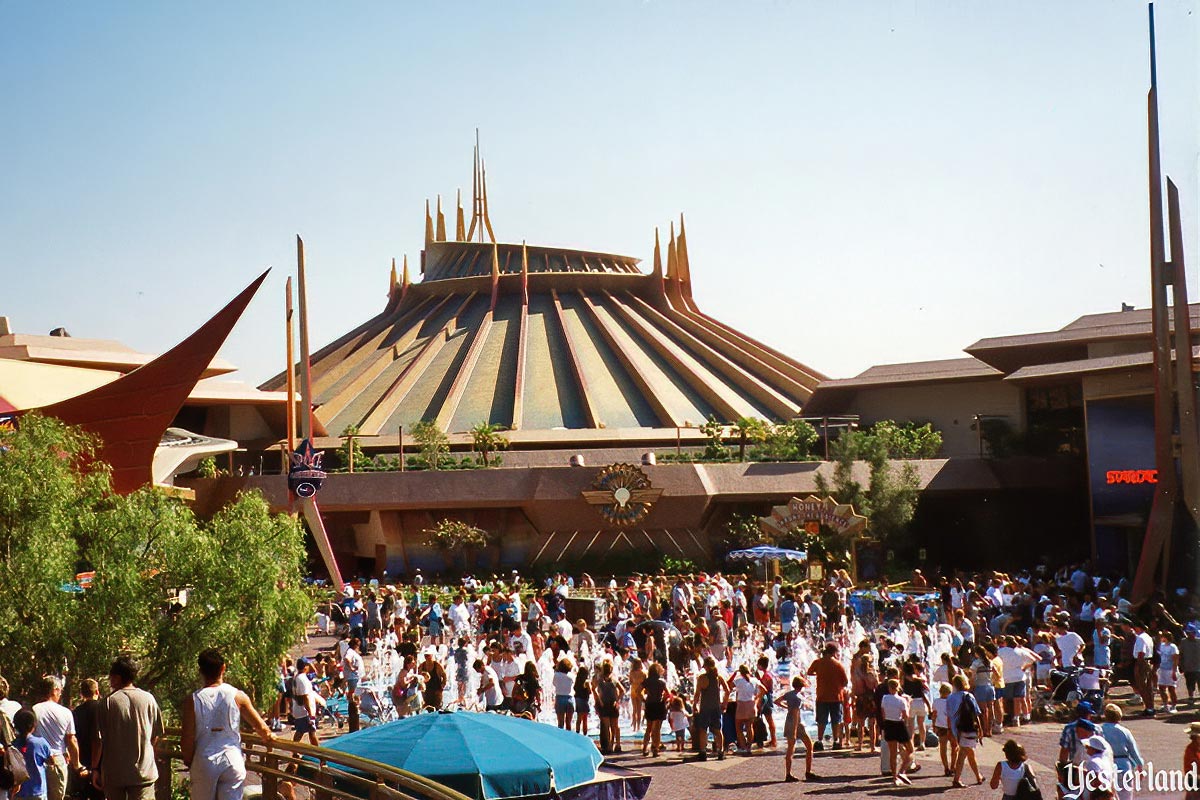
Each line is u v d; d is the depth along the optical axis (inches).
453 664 1289.4
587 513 2527.1
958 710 799.7
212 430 3002.0
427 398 3420.3
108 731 434.3
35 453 792.3
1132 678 1079.0
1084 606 1322.6
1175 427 1603.1
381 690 1207.6
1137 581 1604.3
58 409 1560.0
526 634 1263.5
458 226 4776.1
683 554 2578.7
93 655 749.3
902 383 3009.4
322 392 3523.6
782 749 953.5
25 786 498.9
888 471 2459.4
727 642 1434.5
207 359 1529.3
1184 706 1013.8
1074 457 2603.3
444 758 570.3
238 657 795.4
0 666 734.5
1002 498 2635.3
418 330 3929.6
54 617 747.4
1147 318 2716.5
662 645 1323.8
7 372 1884.8
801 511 2217.0
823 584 1888.5
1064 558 2635.3
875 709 880.3
